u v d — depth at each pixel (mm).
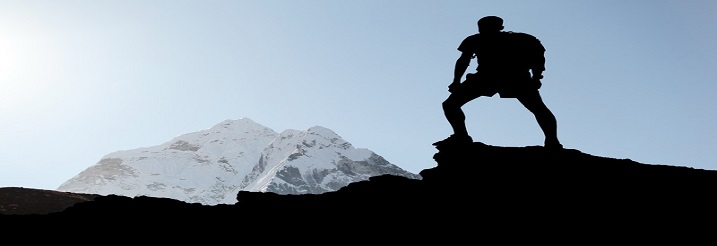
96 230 11945
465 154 12914
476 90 12891
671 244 10047
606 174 12016
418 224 11500
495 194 11883
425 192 12578
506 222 11062
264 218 12586
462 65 13094
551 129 12609
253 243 11578
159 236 11844
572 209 11148
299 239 11586
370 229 11594
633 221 10695
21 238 11516
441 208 11836
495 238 10711
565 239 10414
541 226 10812
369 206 12453
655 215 10805
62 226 12055
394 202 12383
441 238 10961
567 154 12516
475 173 12555
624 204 11156
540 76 12797
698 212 10828
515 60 12734
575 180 11852
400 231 11352
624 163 12570
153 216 12641
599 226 10648
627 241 10211
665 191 11492
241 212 13047
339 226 11875
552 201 11406
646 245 10062
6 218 12297
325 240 11445
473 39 13133
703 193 11422
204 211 13195
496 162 12609
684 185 11758
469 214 11500
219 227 12297
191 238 11820
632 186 11695
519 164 12414
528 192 11758
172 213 12883
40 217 12438
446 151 13180
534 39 13008
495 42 12898
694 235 10234
